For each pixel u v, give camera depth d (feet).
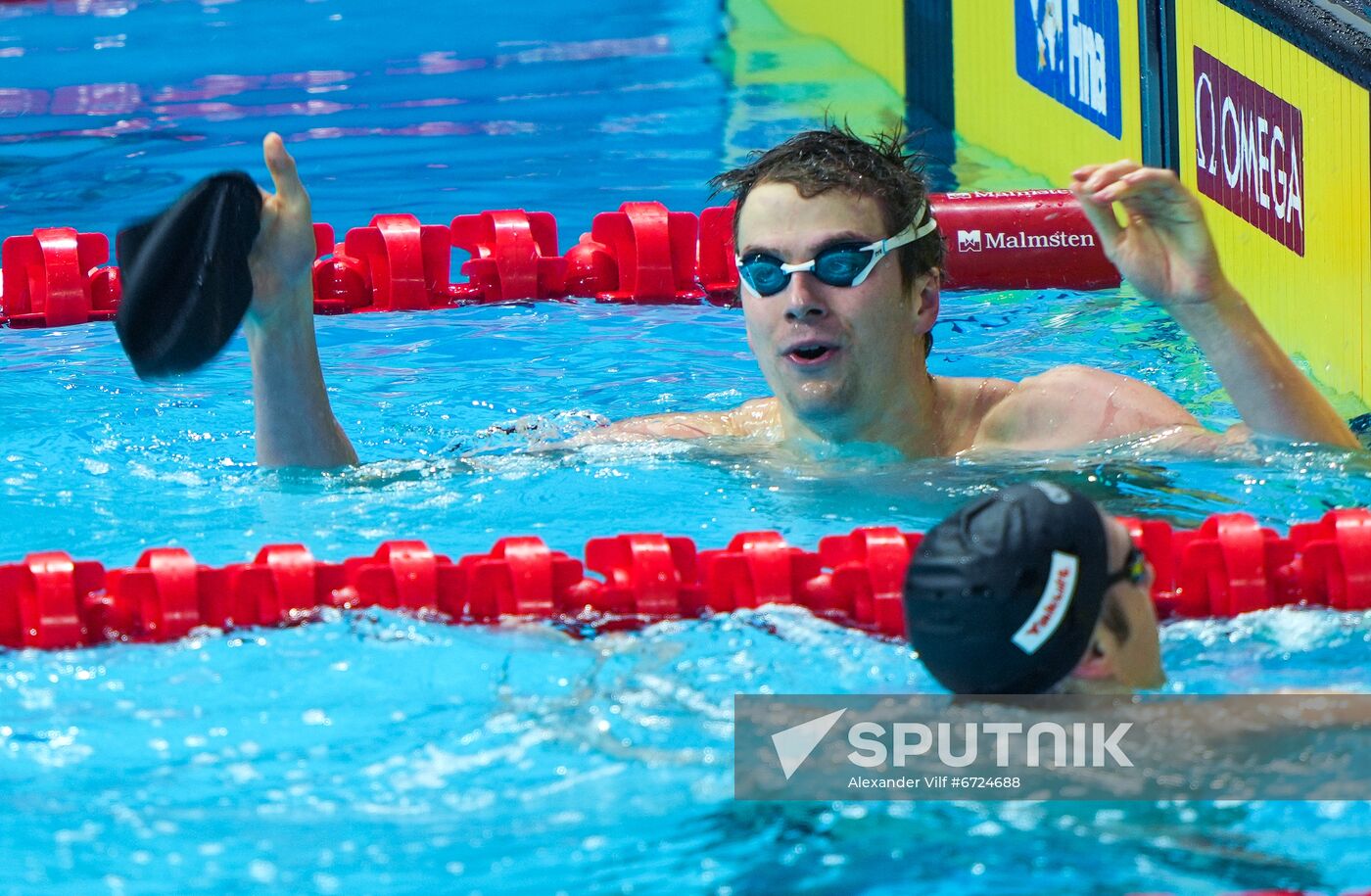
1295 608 33.99
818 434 43.45
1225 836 22.88
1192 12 66.03
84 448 47.24
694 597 34.30
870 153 41.78
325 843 24.79
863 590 34.04
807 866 23.32
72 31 122.11
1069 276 67.92
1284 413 40.01
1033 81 82.69
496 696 29.89
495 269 70.28
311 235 40.47
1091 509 24.38
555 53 113.29
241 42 117.91
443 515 40.50
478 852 24.40
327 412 43.98
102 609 33.14
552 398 53.52
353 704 29.76
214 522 40.11
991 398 44.32
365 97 103.09
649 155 89.35
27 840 24.98
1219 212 64.80
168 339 38.63
